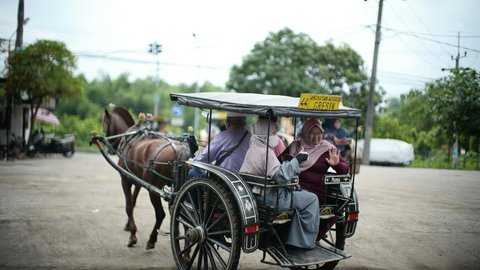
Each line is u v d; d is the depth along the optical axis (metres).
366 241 6.95
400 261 6.03
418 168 20.00
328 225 5.02
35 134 21.36
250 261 6.04
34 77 19.27
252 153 4.72
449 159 21.86
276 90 27.53
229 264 4.51
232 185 4.46
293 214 4.66
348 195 5.19
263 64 28.39
